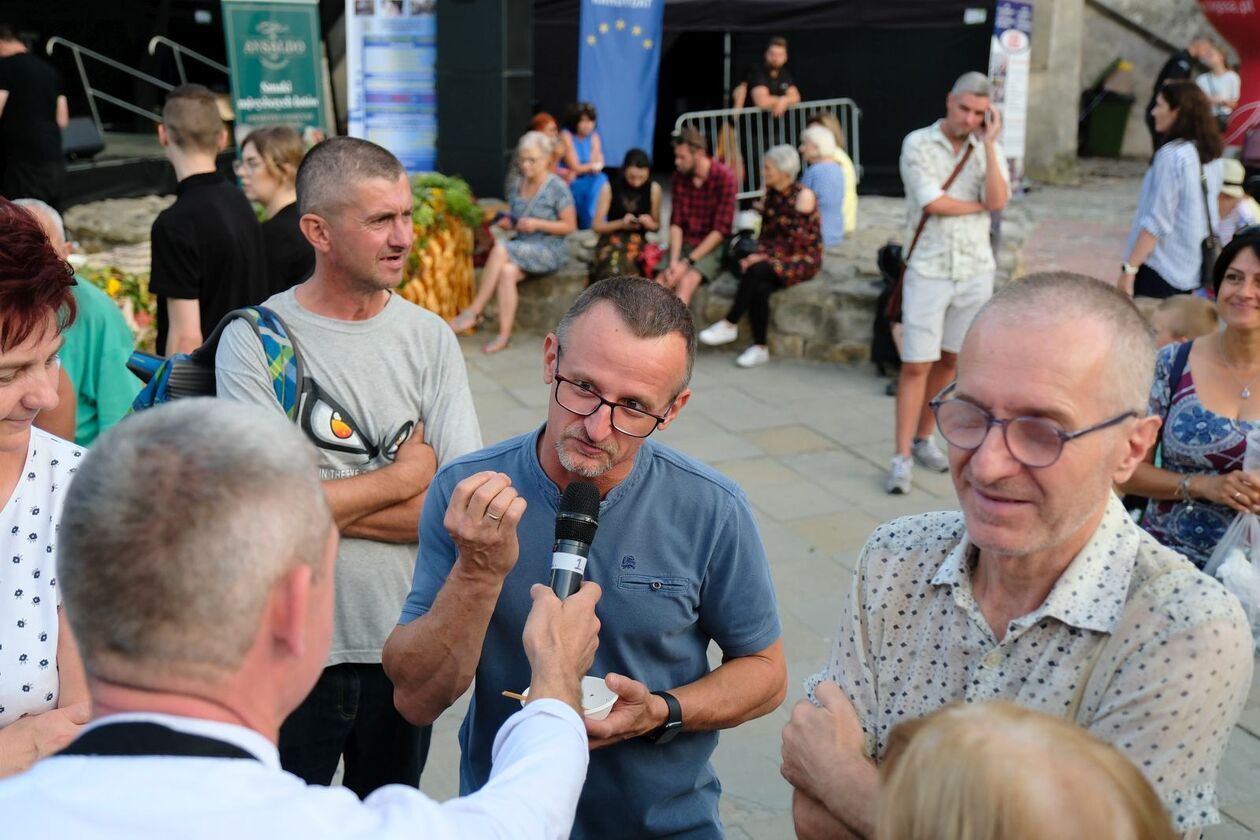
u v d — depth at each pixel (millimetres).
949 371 6105
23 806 1097
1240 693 1496
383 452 2611
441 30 9727
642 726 1968
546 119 10109
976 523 1572
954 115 5594
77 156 11898
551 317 8789
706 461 6449
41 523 1867
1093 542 1579
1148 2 17422
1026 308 1538
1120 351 1511
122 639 1143
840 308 8195
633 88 11680
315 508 1229
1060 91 15227
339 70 13281
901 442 5988
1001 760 1055
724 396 7562
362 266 2527
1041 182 15375
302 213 2535
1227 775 3645
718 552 2068
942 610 1701
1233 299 3008
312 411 2549
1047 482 1510
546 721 1542
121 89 13742
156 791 1104
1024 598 1627
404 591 2635
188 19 13914
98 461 1179
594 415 1912
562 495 1968
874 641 1771
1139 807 1050
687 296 8508
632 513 2035
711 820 2178
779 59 12633
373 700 2666
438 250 8227
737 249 8414
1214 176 6520
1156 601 1520
